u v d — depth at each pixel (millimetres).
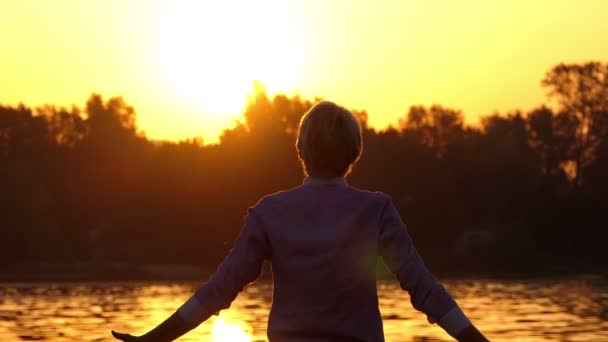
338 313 5195
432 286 5207
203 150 112000
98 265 101625
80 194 115312
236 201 109500
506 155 119812
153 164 111750
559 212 116812
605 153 128625
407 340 29594
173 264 107125
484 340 5172
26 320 41469
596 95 138875
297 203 5352
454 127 145375
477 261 104938
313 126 5391
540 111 140875
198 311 5246
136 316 44031
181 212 109312
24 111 147125
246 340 30625
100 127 137625
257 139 110625
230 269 5297
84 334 33781
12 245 102938
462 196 115812
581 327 36500
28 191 106625
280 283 5281
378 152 114000
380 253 5340
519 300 56781
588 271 105688
